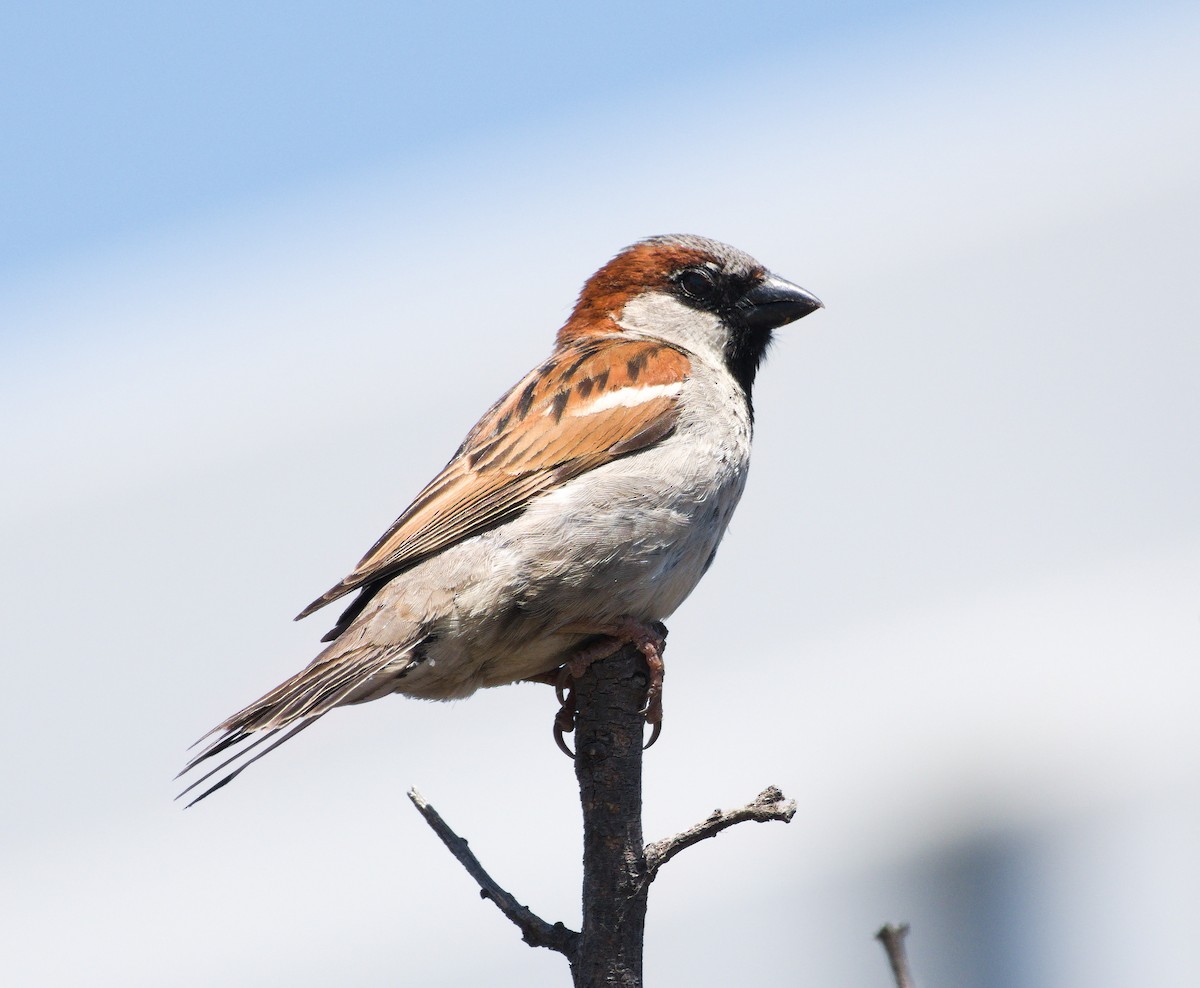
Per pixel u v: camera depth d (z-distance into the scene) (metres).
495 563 9.34
